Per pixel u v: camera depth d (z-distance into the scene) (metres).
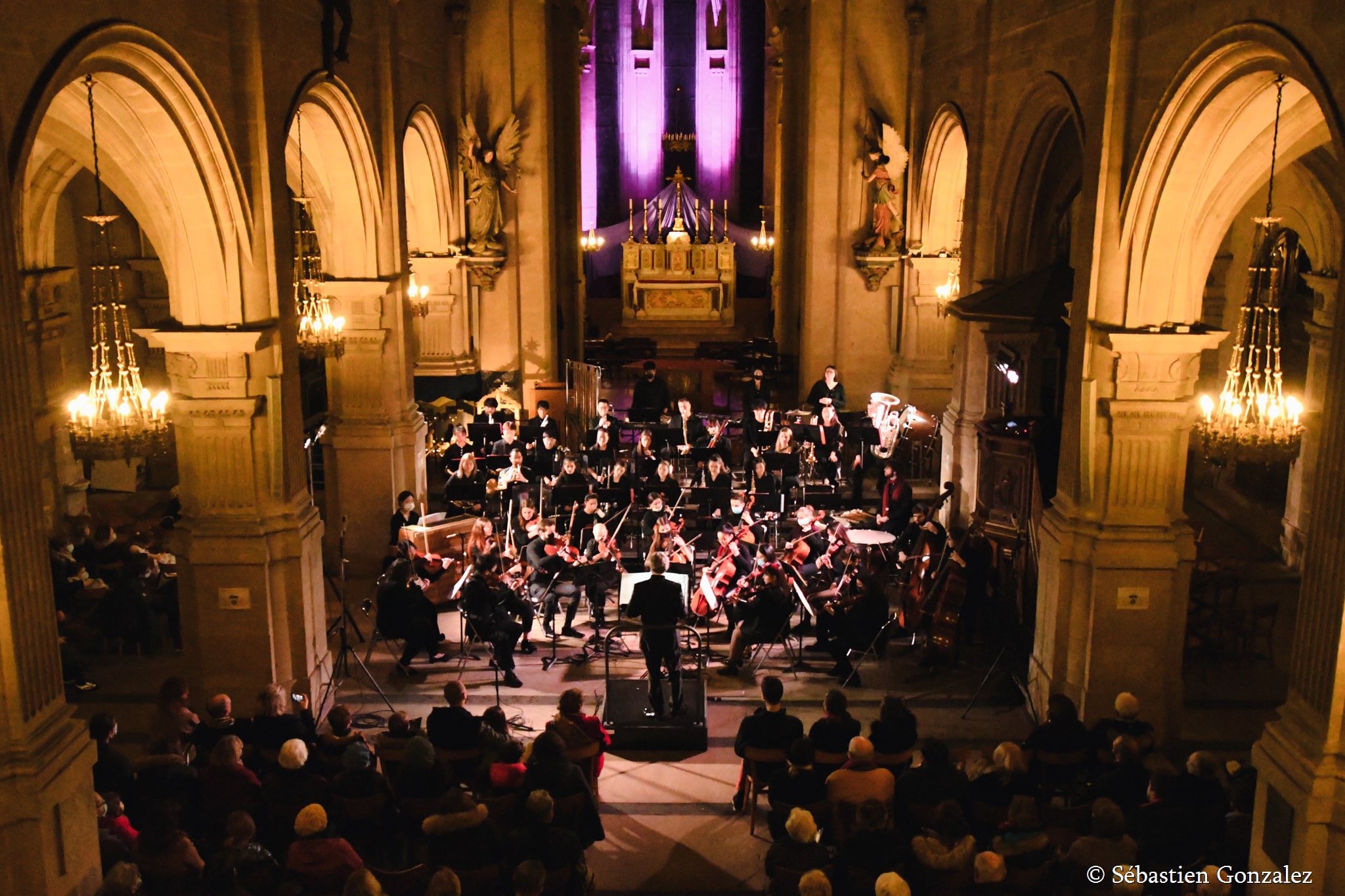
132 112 11.41
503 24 24.17
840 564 16.16
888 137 24.05
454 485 19.64
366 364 18.58
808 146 24.89
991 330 18.38
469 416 23.98
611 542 16.19
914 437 23.39
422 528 17.00
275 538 13.18
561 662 15.57
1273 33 9.33
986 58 17.83
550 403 25.17
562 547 15.98
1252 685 14.77
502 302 25.36
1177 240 12.04
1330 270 16.88
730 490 18.62
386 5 17.53
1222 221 12.00
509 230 25.11
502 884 8.80
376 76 17.61
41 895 8.41
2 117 8.41
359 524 18.95
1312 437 17.69
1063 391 18.11
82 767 8.82
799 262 27.00
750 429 22.28
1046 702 13.43
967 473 19.58
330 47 14.56
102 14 9.80
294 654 13.58
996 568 15.27
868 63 24.39
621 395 30.53
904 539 17.62
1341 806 8.28
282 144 13.23
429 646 15.07
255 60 12.36
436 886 7.37
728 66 40.62
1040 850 8.26
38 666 8.57
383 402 18.70
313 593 14.00
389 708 14.17
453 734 10.98
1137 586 12.64
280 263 13.16
